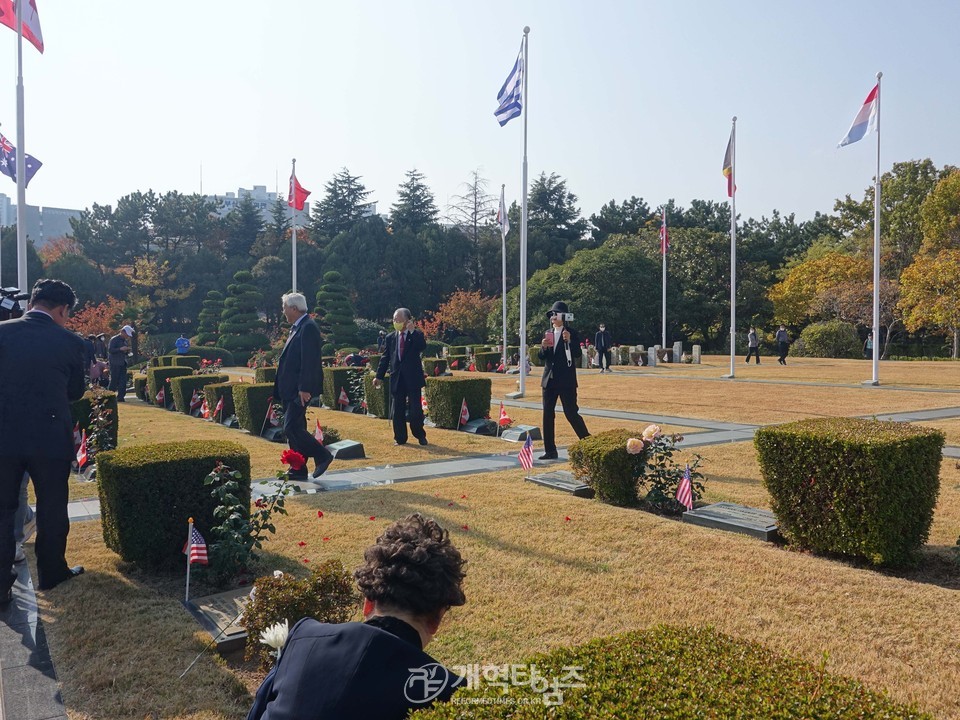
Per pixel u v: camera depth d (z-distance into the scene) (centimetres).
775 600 432
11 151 1611
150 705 338
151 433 1270
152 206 5812
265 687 200
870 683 331
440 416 1298
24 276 1302
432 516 639
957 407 1496
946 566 498
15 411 484
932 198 4016
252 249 5938
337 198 6266
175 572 523
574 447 726
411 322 1095
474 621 413
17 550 580
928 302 3616
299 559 530
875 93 1878
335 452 988
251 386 1234
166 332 5525
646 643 216
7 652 399
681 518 637
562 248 6197
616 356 3475
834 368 2841
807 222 6175
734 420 1338
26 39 1298
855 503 491
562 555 525
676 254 4956
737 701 177
